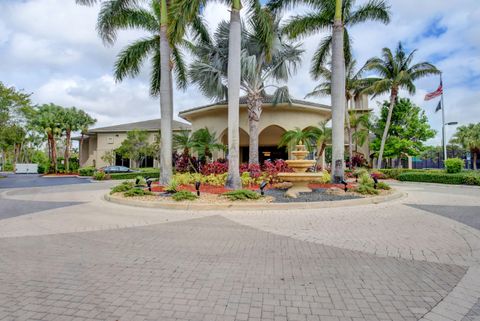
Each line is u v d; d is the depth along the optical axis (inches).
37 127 1407.5
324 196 390.6
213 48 685.9
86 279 143.2
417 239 212.2
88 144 1689.2
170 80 534.6
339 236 220.7
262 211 322.7
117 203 394.9
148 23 599.8
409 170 909.2
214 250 189.2
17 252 187.5
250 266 160.1
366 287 133.2
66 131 1476.4
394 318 106.9
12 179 1124.5
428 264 162.7
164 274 149.2
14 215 327.0
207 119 893.8
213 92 674.8
